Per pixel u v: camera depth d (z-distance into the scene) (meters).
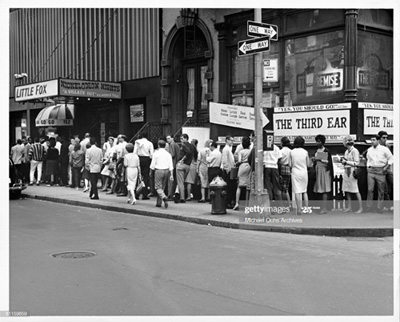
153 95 21.16
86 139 20.19
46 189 20.03
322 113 14.94
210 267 7.95
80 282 7.04
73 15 24.38
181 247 9.55
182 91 20.44
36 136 28.61
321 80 15.55
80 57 24.12
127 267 7.93
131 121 22.44
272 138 12.65
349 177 12.86
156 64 20.95
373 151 12.83
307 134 15.20
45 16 25.94
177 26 19.62
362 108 14.62
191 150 15.57
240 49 12.30
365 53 15.46
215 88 18.53
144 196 16.59
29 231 11.30
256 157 12.23
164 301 6.19
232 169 14.16
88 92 21.30
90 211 14.84
